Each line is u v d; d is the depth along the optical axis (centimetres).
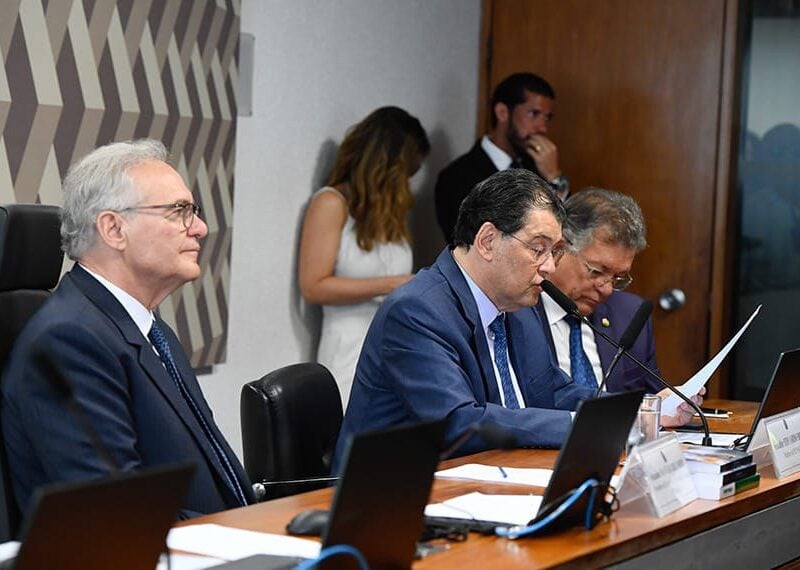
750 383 464
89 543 126
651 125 474
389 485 148
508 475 219
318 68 421
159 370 212
